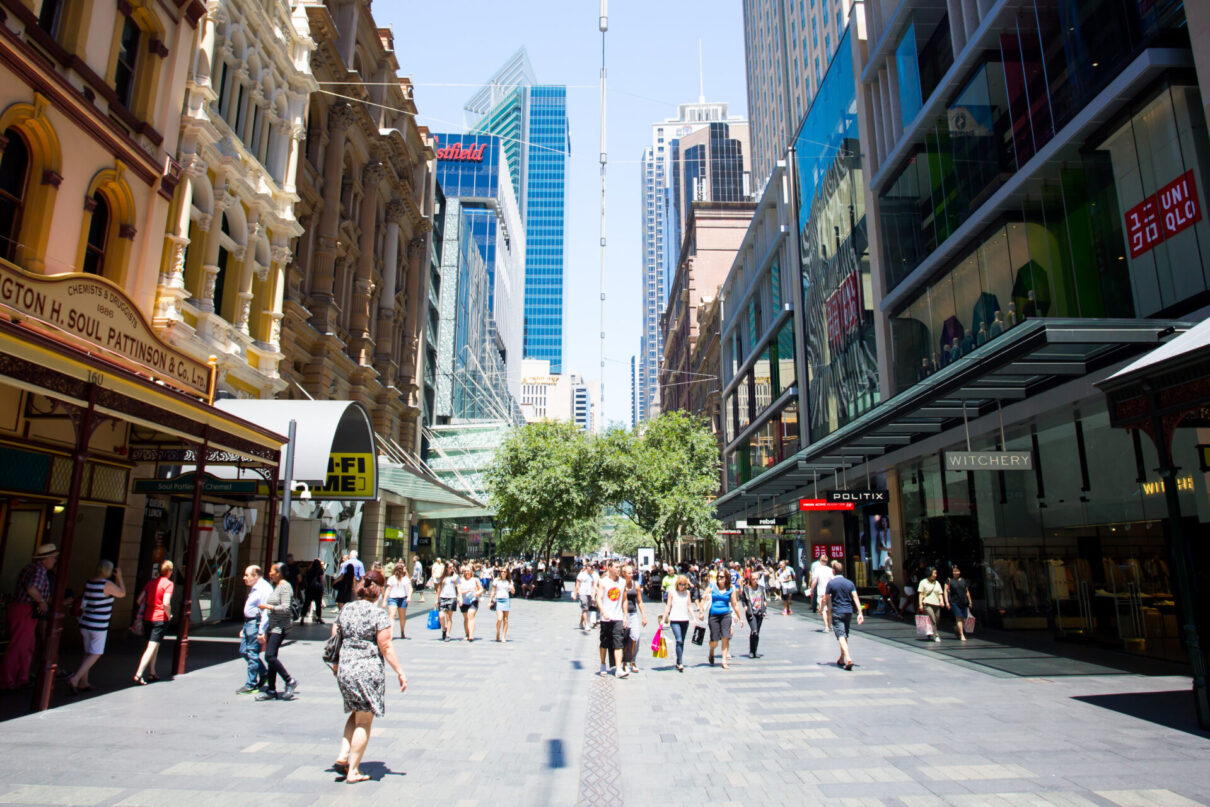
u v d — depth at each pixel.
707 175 151.75
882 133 26.06
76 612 13.31
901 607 22.81
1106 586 14.81
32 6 12.32
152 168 15.04
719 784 6.08
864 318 26.91
